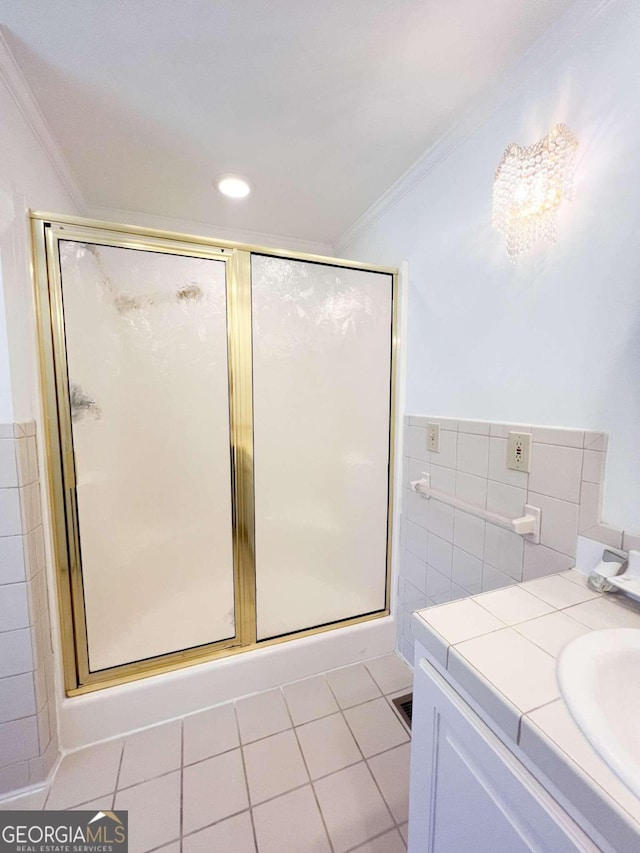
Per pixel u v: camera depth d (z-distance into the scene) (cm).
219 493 139
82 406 118
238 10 85
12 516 100
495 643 66
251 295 136
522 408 106
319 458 154
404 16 87
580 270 89
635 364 79
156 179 151
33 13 84
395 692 148
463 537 130
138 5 84
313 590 159
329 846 97
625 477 82
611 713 57
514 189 91
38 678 108
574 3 85
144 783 112
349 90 108
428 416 146
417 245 149
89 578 124
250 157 138
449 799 67
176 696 135
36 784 110
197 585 139
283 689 150
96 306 117
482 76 104
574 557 92
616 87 80
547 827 47
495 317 114
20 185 104
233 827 101
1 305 95
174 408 130
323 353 151
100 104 112
